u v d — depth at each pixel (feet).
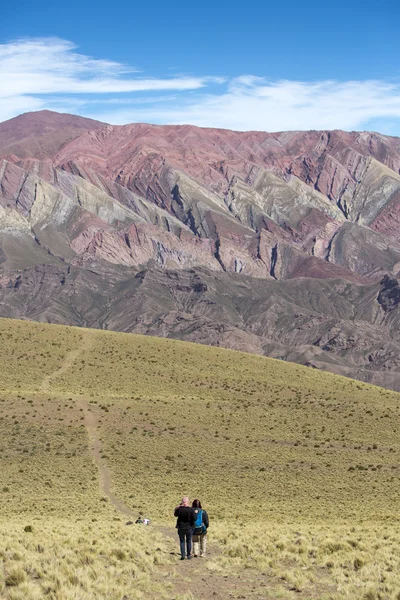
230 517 177.06
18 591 72.08
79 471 245.45
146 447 274.77
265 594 83.56
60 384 358.43
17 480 232.73
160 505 196.85
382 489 223.10
